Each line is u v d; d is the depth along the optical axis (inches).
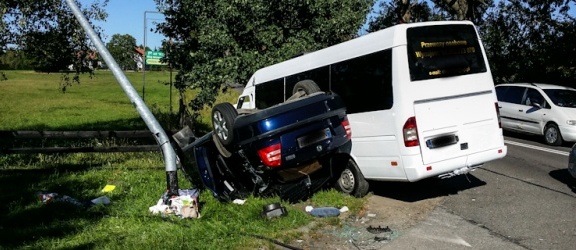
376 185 335.6
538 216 254.5
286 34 545.6
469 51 290.5
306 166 283.7
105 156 454.6
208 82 524.1
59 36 445.1
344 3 544.7
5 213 272.7
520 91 568.4
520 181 333.4
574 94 530.0
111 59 267.7
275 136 257.6
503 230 235.8
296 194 293.1
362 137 294.2
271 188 288.7
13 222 255.0
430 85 272.8
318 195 302.4
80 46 458.9
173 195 269.4
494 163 403.2
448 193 308.8
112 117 989.2
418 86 269.4
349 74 304.7
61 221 255.4
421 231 238.8
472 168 288.7
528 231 232.8
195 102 557.3
